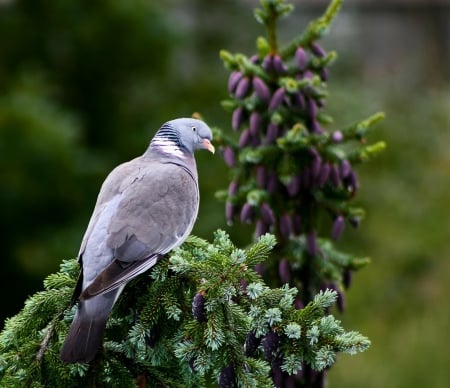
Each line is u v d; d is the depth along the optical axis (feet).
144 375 18.37
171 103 67.46
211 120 64.90
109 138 67.87
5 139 57.00
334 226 25.54
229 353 17.13
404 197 59.52
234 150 26.32
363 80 79.77
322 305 16.99
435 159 64.85
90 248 18.94
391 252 55.01
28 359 17.75
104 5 67.10
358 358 47.21
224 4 71.82
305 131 25.13
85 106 68.69
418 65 90.27
